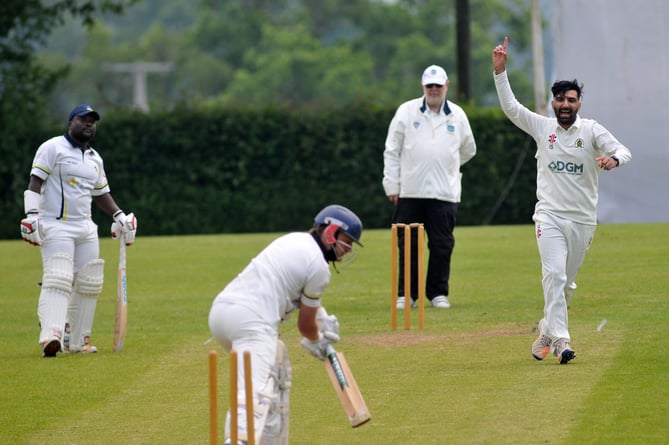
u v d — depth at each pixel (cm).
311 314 2247
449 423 2511
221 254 6331
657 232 6450
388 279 5059
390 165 4297
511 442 2334
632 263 5066
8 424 2706
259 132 9100
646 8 7250
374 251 6200
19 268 5959
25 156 9050
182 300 4625
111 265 5931
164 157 9125
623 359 3045
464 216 8956
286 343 3581
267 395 2158
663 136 7281
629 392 2683
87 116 3516
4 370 3309
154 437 2541
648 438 2314
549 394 2706
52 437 2586
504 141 8925
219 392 2941
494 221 9019
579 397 2659
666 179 7300
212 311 2244
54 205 3481
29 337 3900
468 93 10225
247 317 2203
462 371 3027
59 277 3462
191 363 3338
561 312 3017
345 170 9112
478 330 3650
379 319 3953
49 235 3472
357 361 3238
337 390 2261
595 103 7431
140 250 6712
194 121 9088
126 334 3875
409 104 4297
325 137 9069
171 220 9156
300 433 2506
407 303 3722
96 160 3572
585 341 3331
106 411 2802
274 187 9150
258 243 7000
